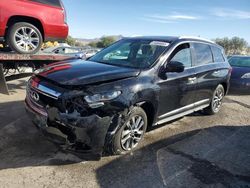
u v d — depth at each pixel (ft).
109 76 13.66
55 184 11.78
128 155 14.60
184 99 17.97
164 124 19.76
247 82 31.83
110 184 12.10
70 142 12.49
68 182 12.00
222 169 14.14
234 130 20.01
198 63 19.48
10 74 25.81
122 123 13.43
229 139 18.19
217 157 15.42
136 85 13.99
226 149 16.56
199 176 13.30
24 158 13.52
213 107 22.54
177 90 16.87
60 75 13.62
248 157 15.74
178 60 17.30
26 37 22.70
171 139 17.26
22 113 19.74
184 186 12.42
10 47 22.38
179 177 13.07
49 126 12.82
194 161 14.71
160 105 15.79
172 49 16.94
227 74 23.16
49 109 12.71
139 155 14.73
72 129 12.25
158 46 17.04
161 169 13.61
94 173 12.80
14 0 21.17
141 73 14.84
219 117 22.71
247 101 29.91
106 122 12.69
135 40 18.58
